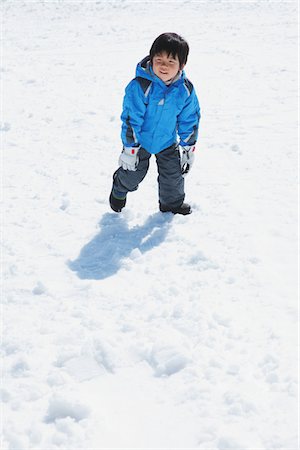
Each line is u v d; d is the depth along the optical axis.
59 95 7.48
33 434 2.40
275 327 3.07
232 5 14.75
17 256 3.79
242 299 3.32
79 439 2.40
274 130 6.22
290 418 2.48
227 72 8.76
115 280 3.55
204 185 4.87
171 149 4.06
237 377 2.72
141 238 4.04
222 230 4.11
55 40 10.92
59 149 5.66
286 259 3.76
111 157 5.48
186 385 2.69
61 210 4.43
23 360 2.80
